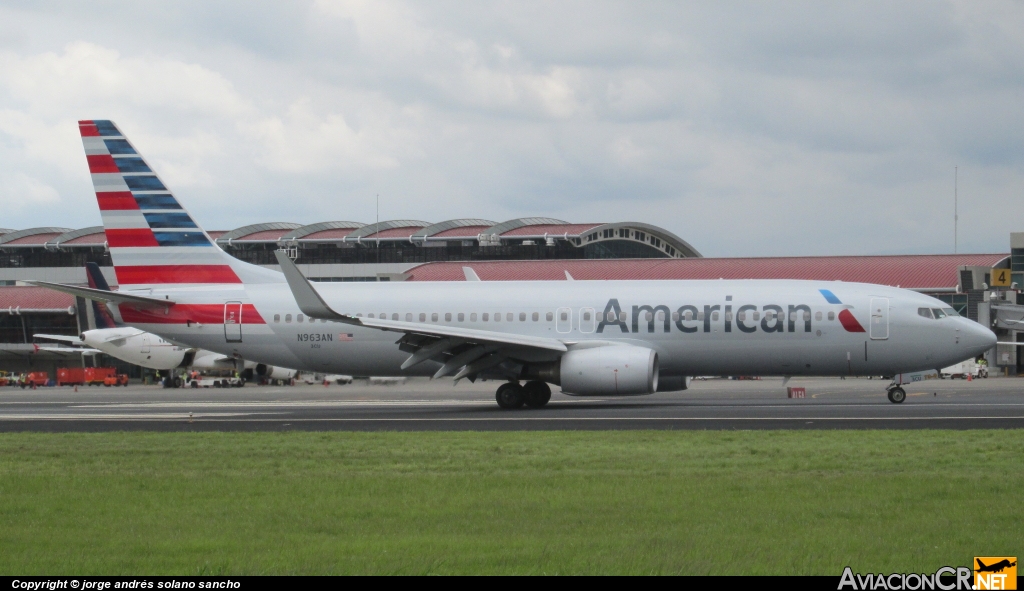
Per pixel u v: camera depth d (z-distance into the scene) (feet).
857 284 229.04
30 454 140.77
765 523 82.58
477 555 72.43
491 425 176.55
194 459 131.75
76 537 81.20
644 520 84.58
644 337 227.20
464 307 236.02
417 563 70.18
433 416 205.16
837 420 173.78
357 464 123.34
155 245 253.65
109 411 244.83
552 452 131.75
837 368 223.92
